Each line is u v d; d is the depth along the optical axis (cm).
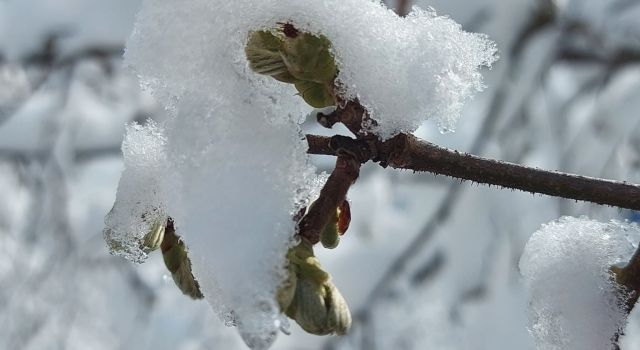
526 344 71
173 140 29
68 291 102
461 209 76
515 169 32
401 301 96
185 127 29
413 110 30
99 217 104
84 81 100
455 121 31
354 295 80
